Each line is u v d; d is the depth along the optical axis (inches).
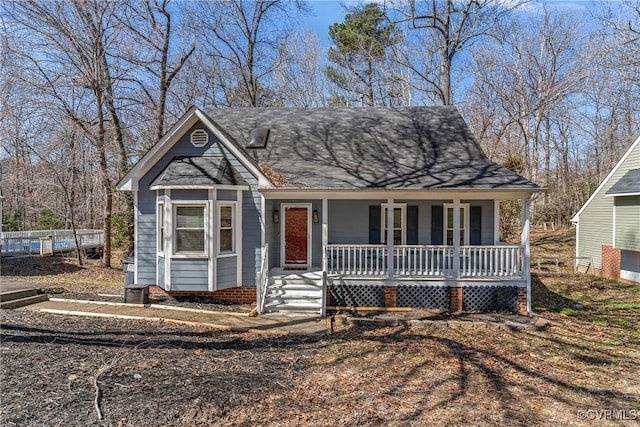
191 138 457.4
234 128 580.4
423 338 336.2
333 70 1256.8
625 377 262.2
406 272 439.2
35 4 644.7
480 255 434.0
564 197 1406.3
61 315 372.5
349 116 599.8
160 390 216.4
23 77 668.1
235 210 448.8
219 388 222.5
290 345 312.0
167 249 425.1
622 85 848.9
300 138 555.2
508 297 426.0
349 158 514.0
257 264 454.6
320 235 514.6
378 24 1071.6
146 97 849.5
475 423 195.3
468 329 365.1
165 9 836.6
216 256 429.1
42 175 815.7
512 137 1239.5
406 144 539.5
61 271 666.8
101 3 695.1
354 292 441.1
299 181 452.1
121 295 470.0
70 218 781.3
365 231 515.2
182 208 427.5
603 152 1298.0
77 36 678.5
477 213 507.8
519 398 227.0
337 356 288.2
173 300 449.7
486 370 268.1
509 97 1151.6
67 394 205.8
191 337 320.8
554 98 1039.0
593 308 472.7
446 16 935.0
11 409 187.8
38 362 246.7
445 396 225.6
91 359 257.9
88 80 702.5
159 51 835.4
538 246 1041.5
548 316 426.0
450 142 540.7
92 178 862.5
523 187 410.3
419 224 513.0
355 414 200.1
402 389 233.9
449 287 434.6
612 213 671.8
